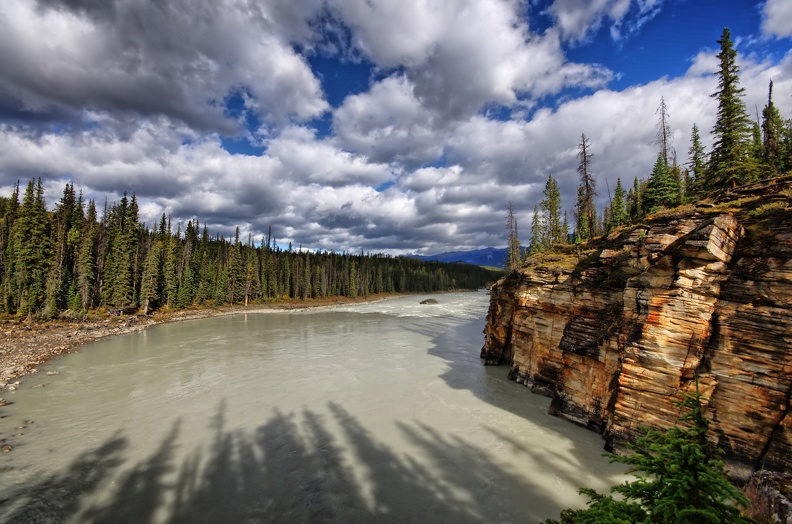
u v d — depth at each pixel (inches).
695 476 190.1
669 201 1515.7
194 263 3400.6
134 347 1503.4
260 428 712.4
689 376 542.0
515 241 2591.0
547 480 538.3
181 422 738.8
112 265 2490.2
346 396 888.3
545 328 950.4
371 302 4362.7
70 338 1658.5
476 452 620.7
